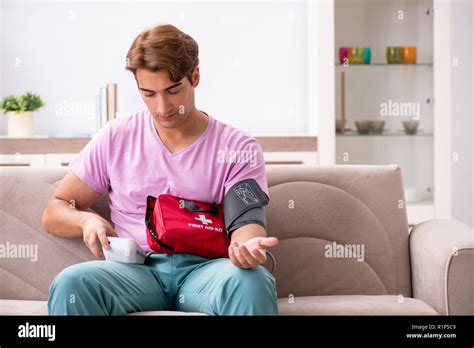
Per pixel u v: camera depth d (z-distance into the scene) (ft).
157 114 5.96
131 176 6.21
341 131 12.73
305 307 5.91
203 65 13.52
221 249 5.86
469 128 12.75
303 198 6.91
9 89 13.15
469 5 12.69
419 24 12.98
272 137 12.26
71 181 6.35
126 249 5.66
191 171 6.14
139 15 13.34
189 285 5.69
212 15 13.47
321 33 12.51
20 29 13.12
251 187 5.96
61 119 13.24
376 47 12.91
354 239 6.87
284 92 13.64
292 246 6.83
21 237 6.74
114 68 13.32
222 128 6.32
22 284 6.70
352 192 6.98
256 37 13.56
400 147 12.96
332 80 12.53
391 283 6.82
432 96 12.92
